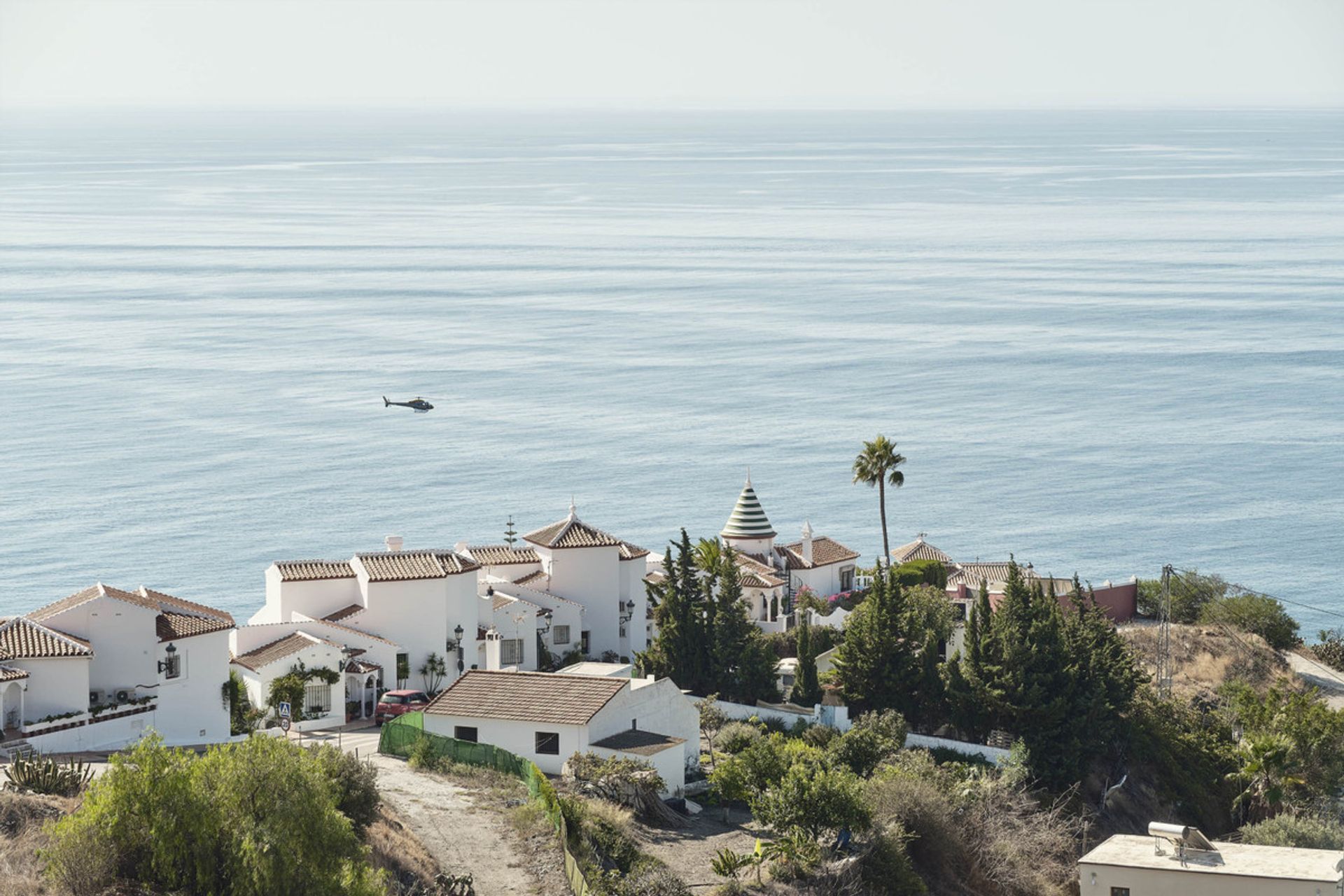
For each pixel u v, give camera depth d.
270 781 54.88
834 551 143.00
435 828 71.06
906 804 82.25
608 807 77.81
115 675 85.75
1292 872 66.00
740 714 104.81
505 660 109.81
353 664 98.50
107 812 54.00
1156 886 66.81
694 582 109.88
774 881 72.06
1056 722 100.50
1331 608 181.88
